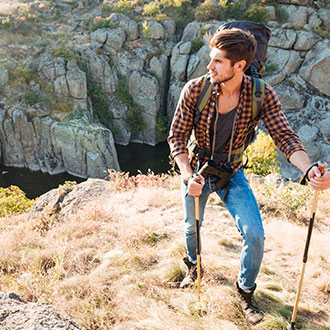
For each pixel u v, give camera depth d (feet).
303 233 14.83
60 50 133.08
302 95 125.18
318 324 8.70
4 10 162.61
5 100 125.90
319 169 6.03
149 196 18.93
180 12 157.58
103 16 159.43
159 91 147.95
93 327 8.44
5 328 5.73
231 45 6.17
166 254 12.28
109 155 123.54
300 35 127.24
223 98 6.84
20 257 13.05
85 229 15.51
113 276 10.91
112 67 144.66
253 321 8.07
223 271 10.98
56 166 125.80
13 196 50.93
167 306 9.11
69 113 126.41
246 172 26.73
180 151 7.56
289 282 11.08
